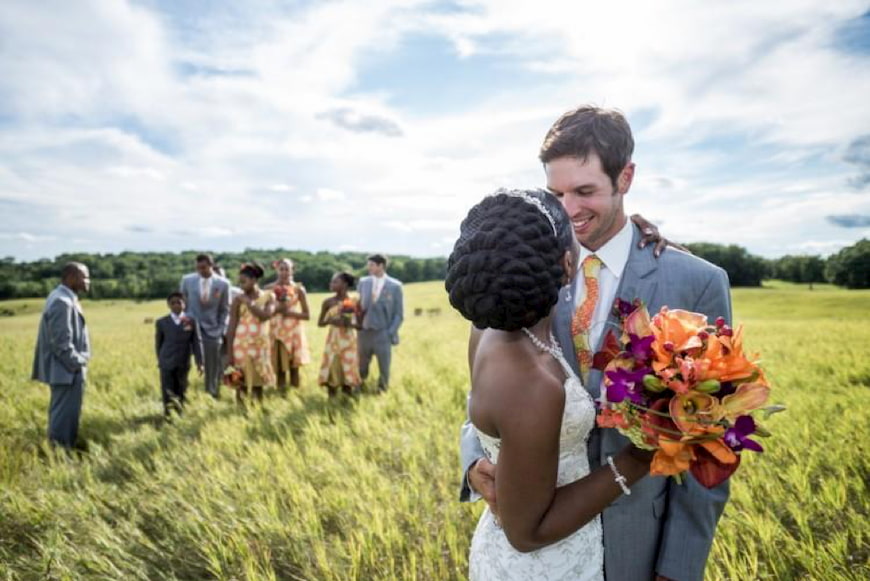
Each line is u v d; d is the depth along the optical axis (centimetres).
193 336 912
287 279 1009
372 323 934
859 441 513
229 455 600
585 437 167
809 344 1573
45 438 720
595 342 193
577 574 169
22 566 387
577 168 187
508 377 139
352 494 457
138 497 487
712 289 189
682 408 134
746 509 401
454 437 621
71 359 679
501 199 149
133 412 885
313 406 848
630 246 200
